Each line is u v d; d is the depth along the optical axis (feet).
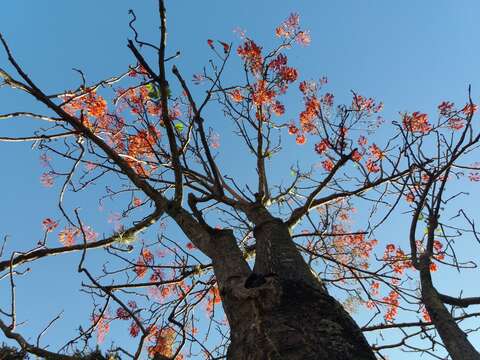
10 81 10.34
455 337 6.96
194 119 11.95
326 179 13.48
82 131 10.75
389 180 14.73
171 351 15.72
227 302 7.78
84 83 12.34
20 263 12.47
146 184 11.03
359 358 6.38
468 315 9.64
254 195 13.08
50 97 11.50
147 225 13.88
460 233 10.74
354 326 7.15
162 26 9.27
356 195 15.66
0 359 8.70
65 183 12.09
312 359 6.16
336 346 6.46
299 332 6.59
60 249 13.15
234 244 9.64
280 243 10.08
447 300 8.46
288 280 7.73
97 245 13.47
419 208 9.32
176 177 10.64
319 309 7.14
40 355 8.83
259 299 7.25
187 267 15.17
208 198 12.07
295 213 14.37
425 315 16.89
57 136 12.27
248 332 6.88
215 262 9.26
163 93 9.86
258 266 9.75
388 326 13.28
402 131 10.69
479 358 6.59
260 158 18.29
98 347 8.79
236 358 6.70
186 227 10.43
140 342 8.05
